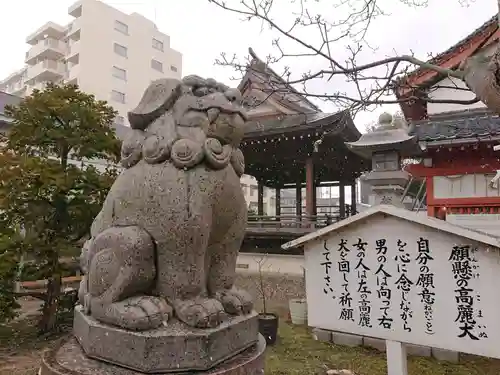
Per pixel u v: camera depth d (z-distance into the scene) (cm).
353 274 497
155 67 2641
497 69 232
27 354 595
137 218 229
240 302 243
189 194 220
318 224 1075
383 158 584
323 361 558
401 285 462
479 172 736
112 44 2398
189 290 223
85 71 2270
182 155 222
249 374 214
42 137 681
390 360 465
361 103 349
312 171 1171
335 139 1092
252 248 1189
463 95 820
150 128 238
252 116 1220
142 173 231
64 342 248
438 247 441
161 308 212
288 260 1116
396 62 325
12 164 634
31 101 677
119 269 217
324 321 514
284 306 910
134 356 197
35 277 643
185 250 221
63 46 2558
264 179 1506
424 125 764
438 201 764
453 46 743
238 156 253
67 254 667
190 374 196
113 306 217
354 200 1459
